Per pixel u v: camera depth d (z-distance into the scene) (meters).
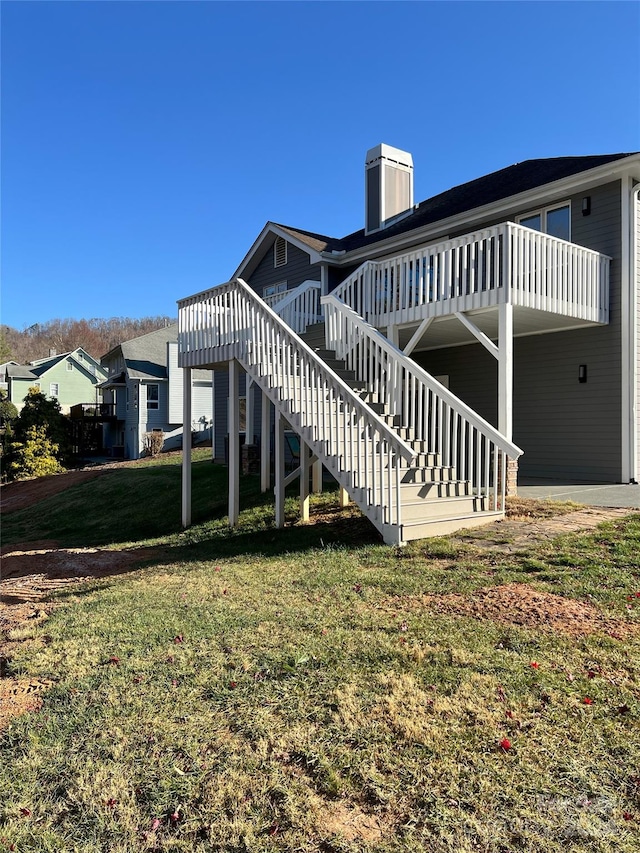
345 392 6.64
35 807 2.11
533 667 2.97
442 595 4.21
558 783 2.09
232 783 2.18
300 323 12.49
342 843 1.85
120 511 13.10
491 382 12.32
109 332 84.56
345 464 6.74
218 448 19.09
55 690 3.07
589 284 9.51
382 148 15.32
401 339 12.19
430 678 2.91
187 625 3.95
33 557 8.61
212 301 9.72
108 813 2.05
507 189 11.95
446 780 2.13
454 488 7.07
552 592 4.10
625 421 9.68
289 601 4.33
